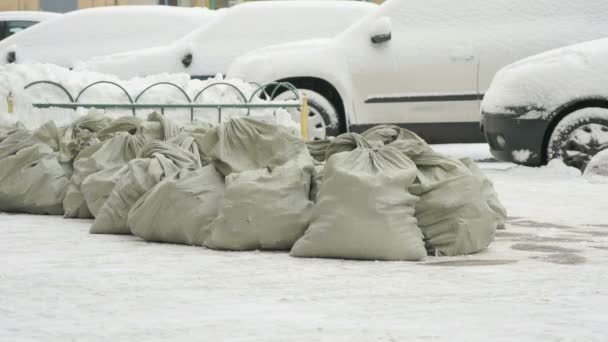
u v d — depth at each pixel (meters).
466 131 22.67
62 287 7.95
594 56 18.88
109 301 7.37
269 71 23.53
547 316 6.84
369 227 9.43
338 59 23.25
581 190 16.67
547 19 22.23
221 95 20.27
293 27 26.44
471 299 7.45
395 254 9.45
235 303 7.30
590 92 18.64
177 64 26.19
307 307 7.14
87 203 12.91
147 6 30.08
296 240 10.08
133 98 19.80
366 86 23.11
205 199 10.62
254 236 10.04
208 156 11.14
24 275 8.52
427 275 8.57
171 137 13.66
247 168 10.82
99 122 15.33
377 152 10.09
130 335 6.29
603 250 10.20
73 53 29.30
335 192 9.62
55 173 13.90
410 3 23.14
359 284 8.10
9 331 6.41
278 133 10.89
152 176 11.44
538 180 18.25
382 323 6.61
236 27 26.44
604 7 22.11
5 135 15.14
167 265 9.12
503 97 19.36
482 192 10.88
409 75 22.80
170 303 7.30
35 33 29.61
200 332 6.36
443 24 22.80
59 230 11.97
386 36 22.89
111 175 12.81
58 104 18.55
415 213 10.01
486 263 9.32
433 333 6.32
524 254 9.93
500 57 22.25
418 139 11.16
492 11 22.56
